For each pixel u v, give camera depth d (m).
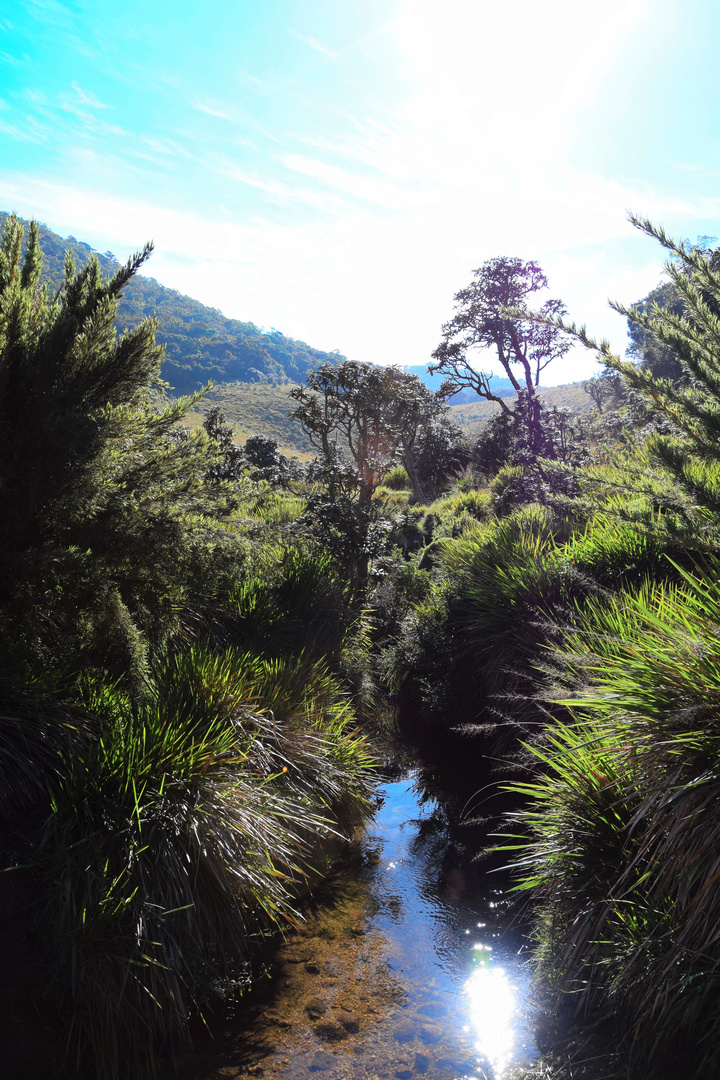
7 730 3.11
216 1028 2.65
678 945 2.26
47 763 3.09
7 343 3.74
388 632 8.04
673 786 2.39
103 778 3.01
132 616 3.93
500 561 6.34
